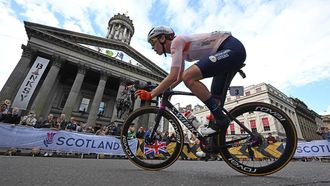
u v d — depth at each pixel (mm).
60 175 1400
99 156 7277
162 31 1967
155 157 2240
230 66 1640
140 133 7387
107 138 7211
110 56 23266
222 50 1681
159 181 1279
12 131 5852
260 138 1716
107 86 27422
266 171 1585
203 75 1581
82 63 21438
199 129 1947
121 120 9109
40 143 6125
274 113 1695
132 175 1499
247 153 1726
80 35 22047
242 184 1193
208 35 1815
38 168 1782
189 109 2189
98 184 1142
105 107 26906
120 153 7227
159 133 2395
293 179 1393
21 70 17562
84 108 25172
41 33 19438
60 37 21078
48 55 19938
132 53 25734
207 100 1601
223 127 1634
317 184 1175
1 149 5758
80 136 6766
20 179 1204
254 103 1769
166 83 1675
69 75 24547
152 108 2109
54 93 23188
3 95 16047
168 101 1994
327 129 8844
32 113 7715
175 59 1695
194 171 1956
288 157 1562
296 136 1575
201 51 1811
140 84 2094
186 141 8023
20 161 2688
